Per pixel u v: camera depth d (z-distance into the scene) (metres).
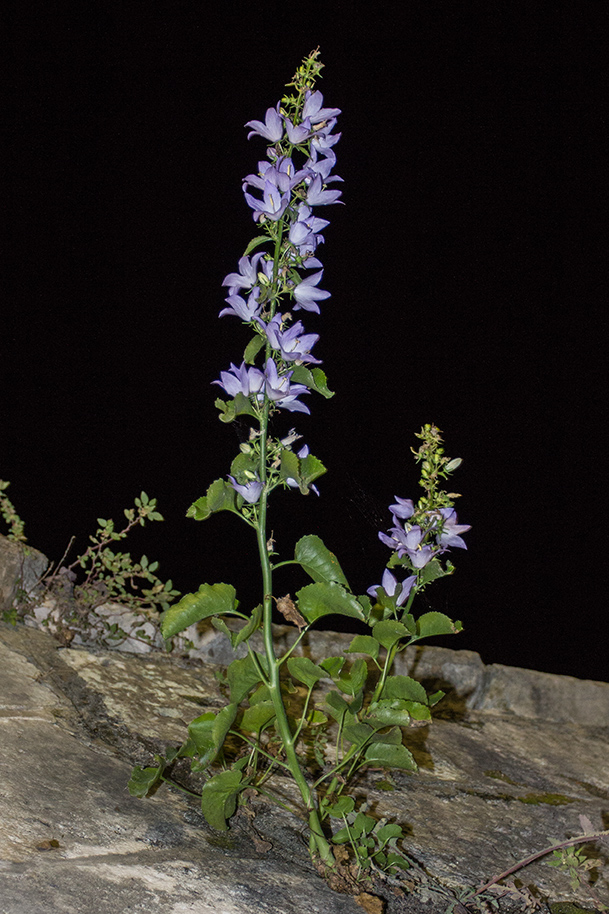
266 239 1.37
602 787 1.71
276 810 1.47
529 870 1.49
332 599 1.38
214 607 1.37
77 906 1.27
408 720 1.37
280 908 1.32
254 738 1.57
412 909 1.37
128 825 1.39
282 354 1.35
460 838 1.51
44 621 1.74
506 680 1.91
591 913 1.44
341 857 1.39
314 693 1.75
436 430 1.41
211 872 1.35
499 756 1.74
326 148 1.39
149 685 1.67
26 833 1.34
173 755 1.41
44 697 1.58
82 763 1.47
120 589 1.81
